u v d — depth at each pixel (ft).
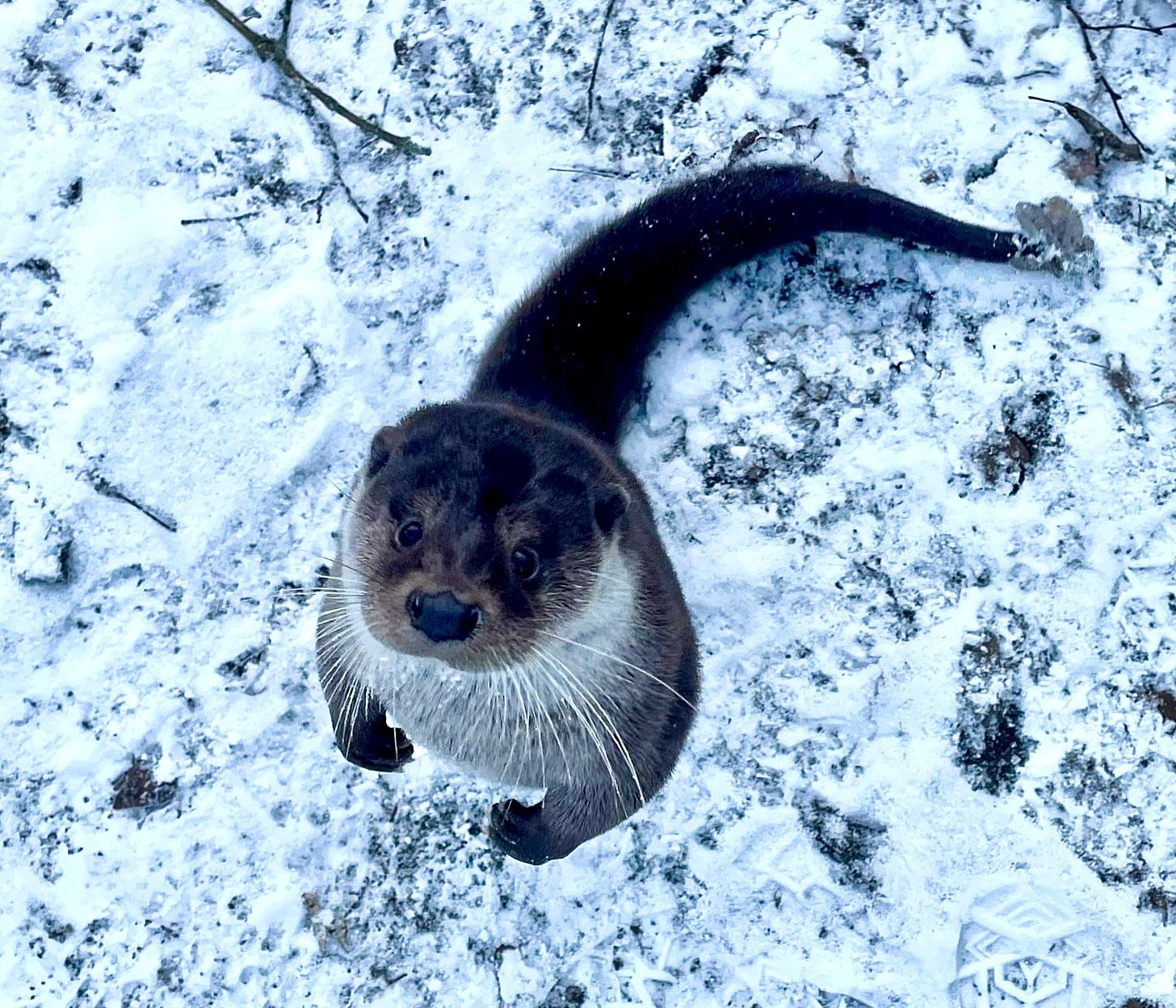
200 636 3.16
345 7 3.45
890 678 3.12
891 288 3.28
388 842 3.07
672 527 3.22
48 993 2.99
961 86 3.35
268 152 3.38
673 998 3.01
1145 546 3.12
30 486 3.19
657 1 3.41
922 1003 2.99
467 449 2.38
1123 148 3.26
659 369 3.27
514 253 3.34
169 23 3.42
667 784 3.09
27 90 3.39
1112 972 2.98
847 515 3.19
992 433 3.20
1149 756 3.04
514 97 3.40
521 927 3.04
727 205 3.11
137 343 3.27
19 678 3.12
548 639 2.40
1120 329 3.21
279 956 3.02
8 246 3.30
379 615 2.30
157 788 3.09
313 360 3.28
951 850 3.04
